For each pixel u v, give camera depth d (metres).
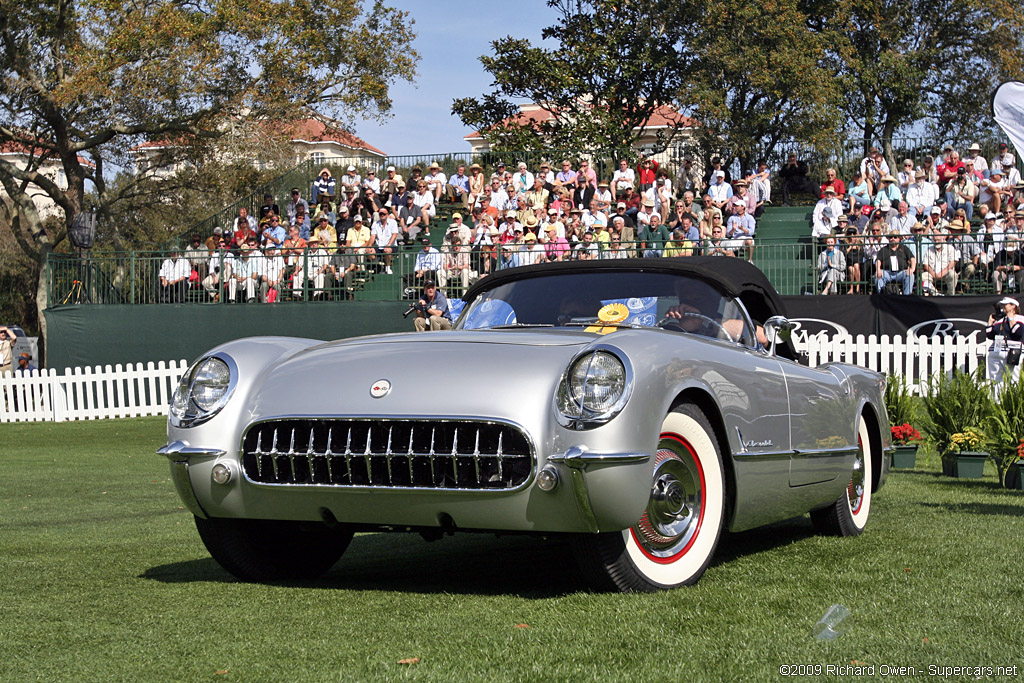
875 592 3.87
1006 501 6.90
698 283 4.86
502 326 4.91
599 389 3.68
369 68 29.09
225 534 4.30
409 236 22.30
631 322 4.73
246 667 2.96
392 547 5.41
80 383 19.44
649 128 44.19
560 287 5.00
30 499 8.12
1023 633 3.25
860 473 5.67
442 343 4.14
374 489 3.82
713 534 4.16
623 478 3.65
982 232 17.39
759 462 4.45
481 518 3.75
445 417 3.73
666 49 31.62
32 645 3.23
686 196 22.30
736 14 29.53
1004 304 14.62
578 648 3.10
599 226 19.73
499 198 22.20
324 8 28.22
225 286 21.64
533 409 3.72
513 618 3.51
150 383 19.91
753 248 18.58
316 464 3.93
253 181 32.81
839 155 29.75
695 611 3.57
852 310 17.42
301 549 4.54
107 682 2.84
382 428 3.83
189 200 37.16
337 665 2.96
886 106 33.81
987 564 4.45
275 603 3.84
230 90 28.84
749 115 30.36
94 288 22.67
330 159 28.55
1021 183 21.86
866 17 33.56
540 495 3.68
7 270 50.41
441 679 2.80
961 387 9.26
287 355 4.41
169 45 26.84
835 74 32.88
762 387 4.51
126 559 5.00
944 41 34.25
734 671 2.86
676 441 4.00
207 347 21.33
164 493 8.48
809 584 4.05
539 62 31.78
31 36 29.39
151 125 30.23
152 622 3.54
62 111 30.19
